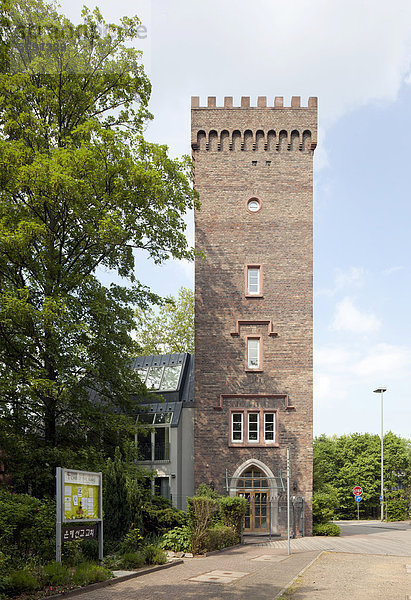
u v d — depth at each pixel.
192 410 37.25
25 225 22.73
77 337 25.77
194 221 36.19
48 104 26.44
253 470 33.88
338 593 13.55
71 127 27.77
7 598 12.17
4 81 23.62
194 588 14.11
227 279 35.56
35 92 25.30
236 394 34.28
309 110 36.97
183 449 36.75
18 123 25.12
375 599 12.79
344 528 46.94
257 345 35.00
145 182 25.61
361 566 18.67
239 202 36.34
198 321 35.12
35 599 12.23
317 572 17.19
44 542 16.31
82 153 23.75
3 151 23.30
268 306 35.19
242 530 28.78
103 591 13.58
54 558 15.98
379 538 33.28
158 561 18.20
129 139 27.86
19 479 23.67
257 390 34.38
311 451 33.69
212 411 34.22
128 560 17.28
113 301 27.05
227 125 37.03
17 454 24.19
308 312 35.09
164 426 37.03
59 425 26.78
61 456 23.75
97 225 25.02
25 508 16.84
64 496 15.36
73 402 25.78
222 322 35.12
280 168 36.62
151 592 13.48
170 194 27.66
